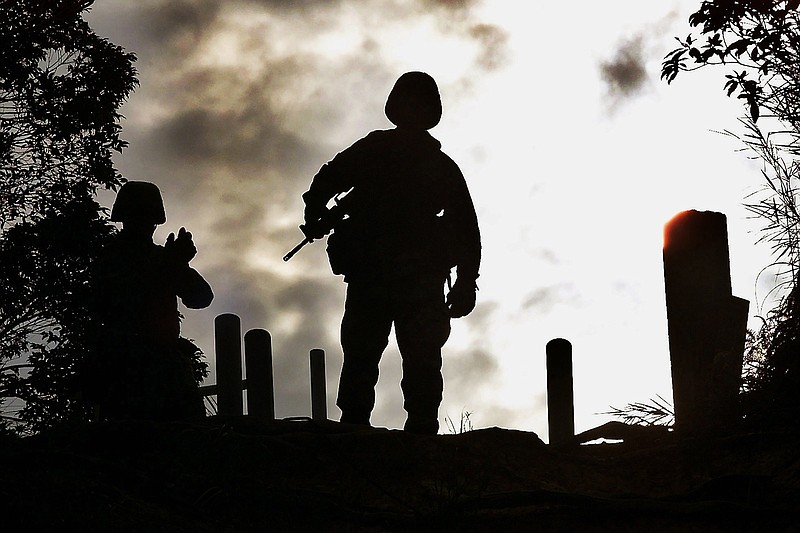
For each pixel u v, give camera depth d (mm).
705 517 7984
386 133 12117
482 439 9281
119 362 9992
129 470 7965
